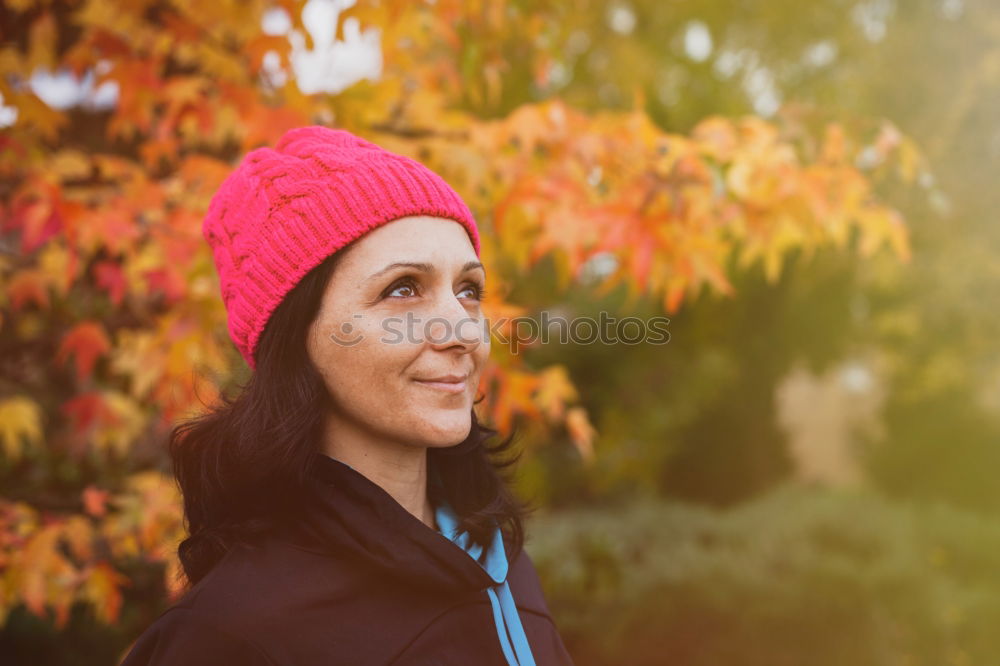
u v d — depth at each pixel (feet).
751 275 27.94
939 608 16.88
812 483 30.63
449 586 3.08
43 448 9.36
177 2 5.89
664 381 28.45
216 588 2.87
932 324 29.96
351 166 3.04
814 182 5.92
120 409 7.75
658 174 5.83
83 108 8.05
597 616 15.21
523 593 3.85
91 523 7.41
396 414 2.98
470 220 3.29
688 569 15.71
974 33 24.84
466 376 3.09
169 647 2.74
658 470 27.91
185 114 5.96
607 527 18.17
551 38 8.27
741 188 5.83
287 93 5.72
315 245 2.97
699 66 23.57
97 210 5.69
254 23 5.95
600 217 5.60
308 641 2.81
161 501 6.54
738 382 30.50
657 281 6.06
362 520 3.01
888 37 25.36
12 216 5.57
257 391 3.09
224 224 3.26
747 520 19.33
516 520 3.98
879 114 24.48
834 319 30.81
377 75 6.40
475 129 6.25
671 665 14.71
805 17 23.80
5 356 8.10
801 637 14.66
